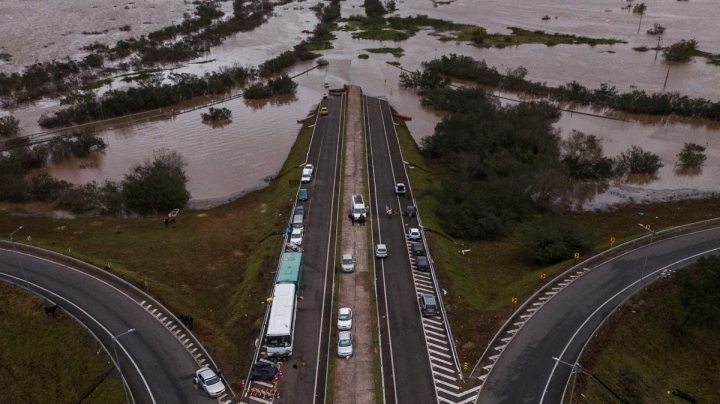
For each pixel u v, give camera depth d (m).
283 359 62.03
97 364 61.62
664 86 174.88
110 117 159.50
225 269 85.06
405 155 124.12
